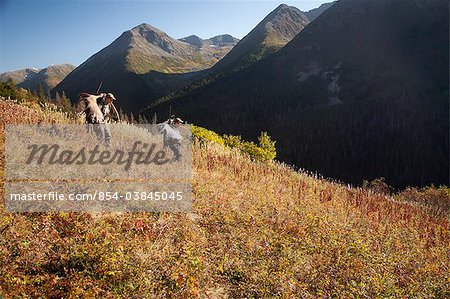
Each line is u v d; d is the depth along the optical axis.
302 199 12.53
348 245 8.82
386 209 14.59
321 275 7.14
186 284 5.61
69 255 5.54
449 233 13.01
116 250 5.80
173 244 6.92
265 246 7.71
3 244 5.58
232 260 6.99
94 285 5.11
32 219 6.55
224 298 5.98
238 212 9.29
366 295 6.50
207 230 8.16
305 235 9.09
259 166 17.95
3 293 4.38
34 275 5.15
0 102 14.85
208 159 14.76
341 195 15.84
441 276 8.20
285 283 6.39
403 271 8.19
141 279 5.38
